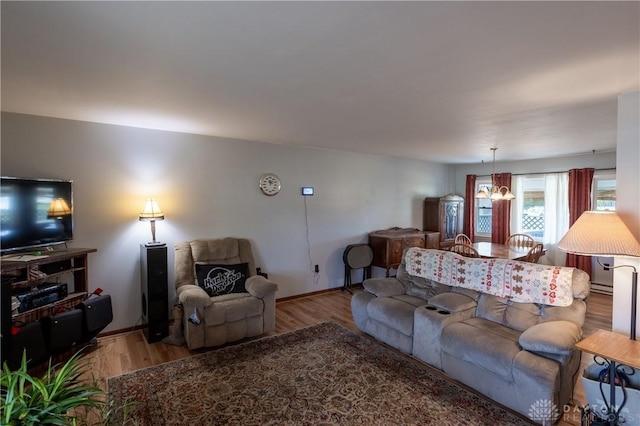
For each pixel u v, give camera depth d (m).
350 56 1.81
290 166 4.76
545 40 1.62
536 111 2.87
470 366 2.47
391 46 1.69
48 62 1.88
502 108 2.79
